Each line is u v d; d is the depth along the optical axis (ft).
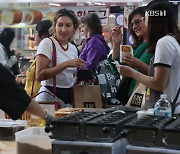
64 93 11.14
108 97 12.05
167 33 8.82
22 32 23.80
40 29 13.75
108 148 5.21
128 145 5.19
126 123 5.47
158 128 5.00
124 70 9.05
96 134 5.30
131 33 12.18
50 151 5.93
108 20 20.06
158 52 8.27
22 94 6.45
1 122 8.33
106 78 12.26
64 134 5.45
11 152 6.82
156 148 5.00
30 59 19.89
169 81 8.39
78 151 5.35
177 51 8.39
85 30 14.65
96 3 22.07
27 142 6.12
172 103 8.33
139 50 11.55
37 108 6.60
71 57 11.50
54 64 11.02
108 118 5.83
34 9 23.56
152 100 8.87
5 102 6.34
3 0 22.40
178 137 4.88
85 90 11.05
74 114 6.22
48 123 6.04
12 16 24.00
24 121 8.49
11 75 6.46
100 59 13.26
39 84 11.45
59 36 11.24
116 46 12.37
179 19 17.30
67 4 22.97
